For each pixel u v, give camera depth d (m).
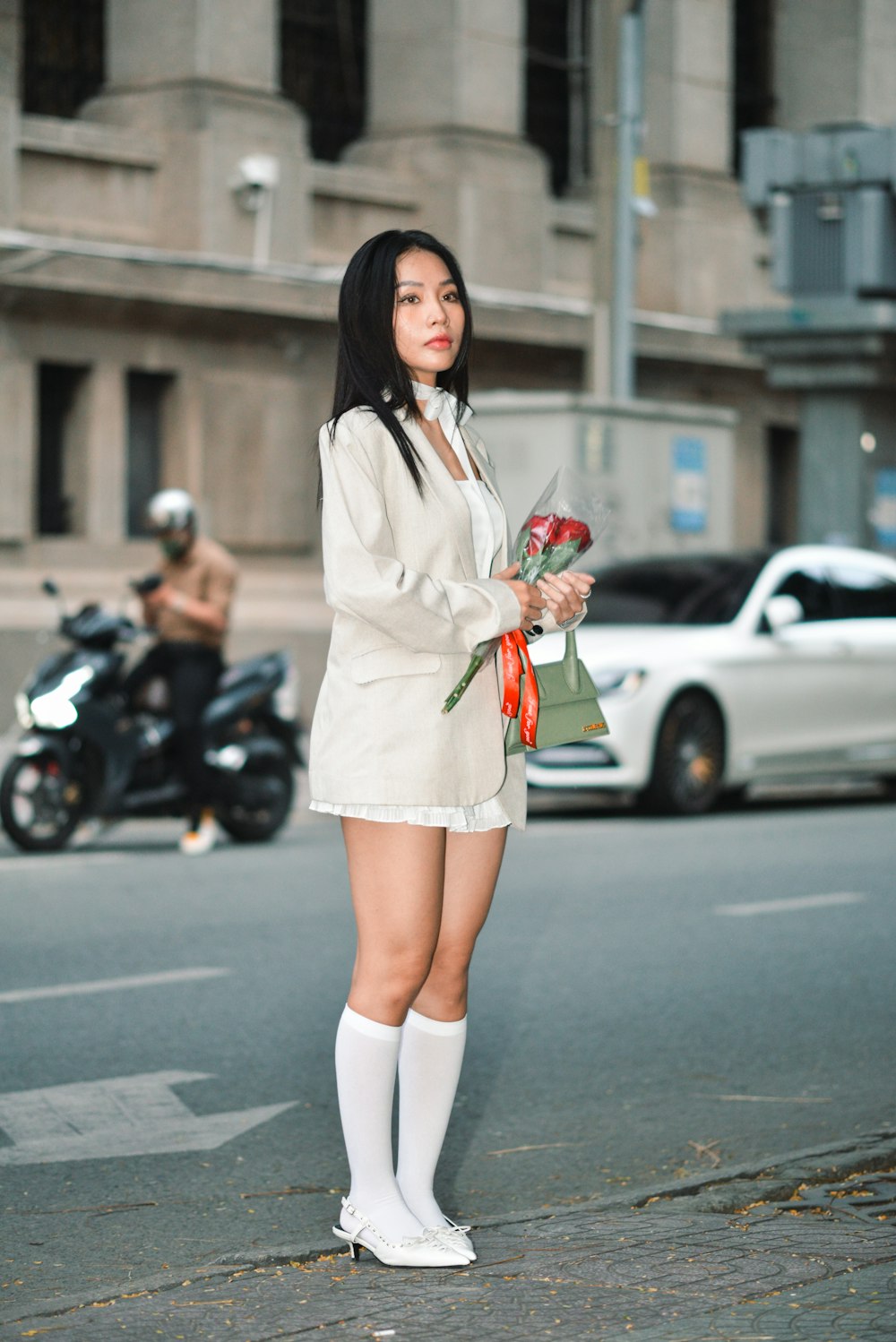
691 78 26.86
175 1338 4.11
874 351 19.95
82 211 20.66
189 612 12.27
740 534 27.75
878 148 19.31
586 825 14.16
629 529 18.69
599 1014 8.00
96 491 20.33
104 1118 6.43
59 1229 5.29
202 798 12.48
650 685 14.31
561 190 26.84
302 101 23.95
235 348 21.38
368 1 24.09
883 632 15.95
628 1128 6.38
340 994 8.27
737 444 27.64
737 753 14.89
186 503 12.39
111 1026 7.66
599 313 19.16
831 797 16.75
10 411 19.44
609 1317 4.16
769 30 29.55
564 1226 4.89
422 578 4.32
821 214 19.77
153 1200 5.57
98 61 21.91
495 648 4.50
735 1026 7.81
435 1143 4.70
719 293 27.23
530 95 26.45
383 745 4.38
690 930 9.82
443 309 4.54
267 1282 4.46
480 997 8.28
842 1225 4.88
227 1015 7.86
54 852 12.49
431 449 4.50
